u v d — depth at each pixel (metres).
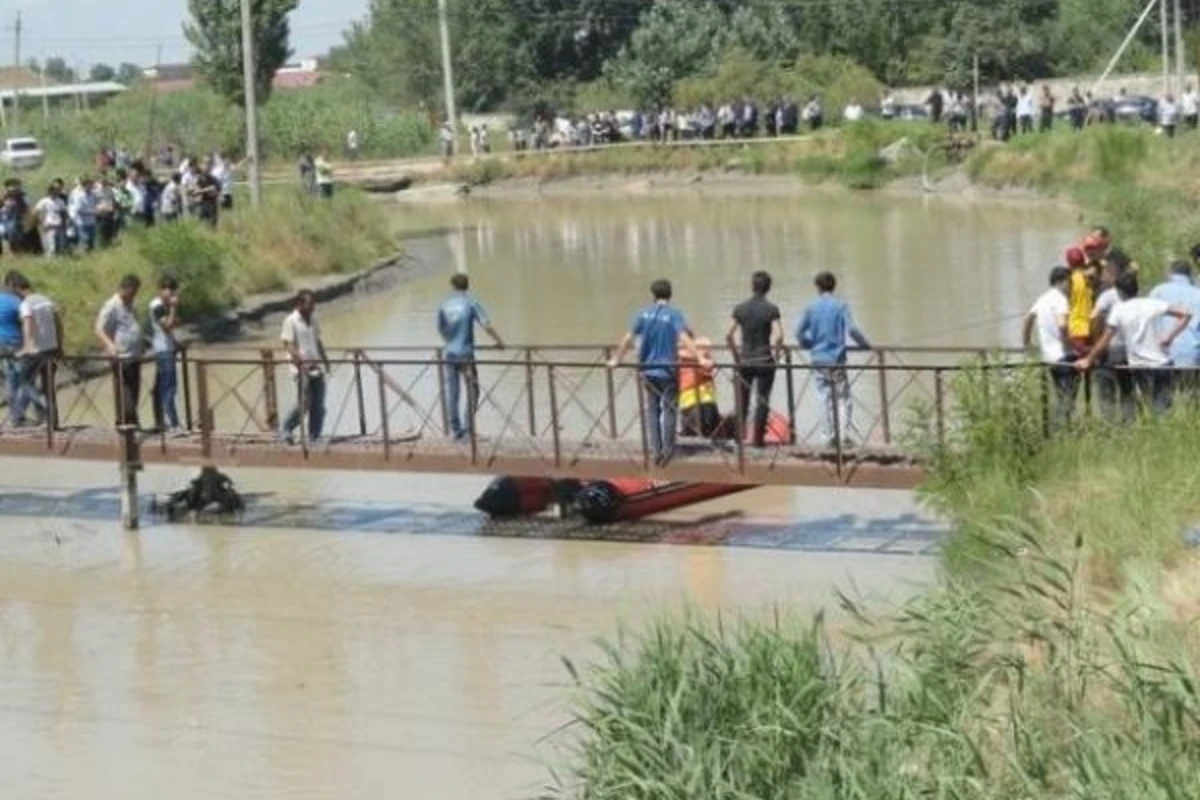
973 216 86.25
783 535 31.88
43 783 23.20
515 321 61.34
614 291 67.44
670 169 116.00
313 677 26.36
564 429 40.47
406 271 75.62
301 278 68.31
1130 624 19.55
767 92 131.25
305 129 126.56
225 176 72.62
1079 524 23.75
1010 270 66.25
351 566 31.47
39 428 36.28
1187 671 17.77
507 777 22.55
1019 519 23.19
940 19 145.00
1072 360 30.06
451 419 34.56
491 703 24.91
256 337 58.34
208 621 29.05
